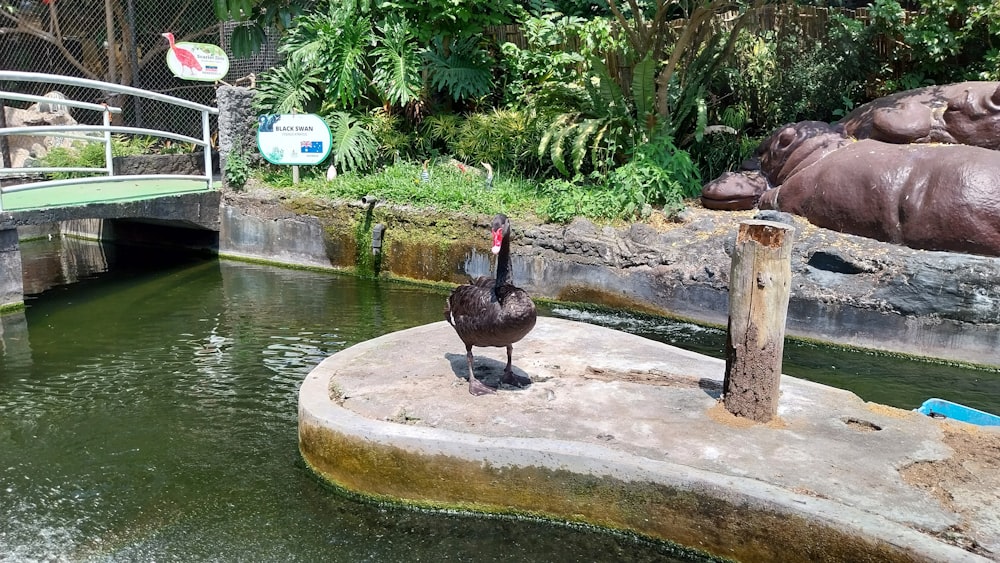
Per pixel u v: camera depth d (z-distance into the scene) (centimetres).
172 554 451
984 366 752
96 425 624
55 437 603
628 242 950
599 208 998
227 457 566
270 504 500
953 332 761
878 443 471
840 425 498
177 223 1283
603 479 448
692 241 928
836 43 1137
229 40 1619
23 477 540
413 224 1101
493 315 511
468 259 1059
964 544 367
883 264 804
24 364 766
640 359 622
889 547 367
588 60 1164
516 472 464
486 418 505
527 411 516
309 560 443
